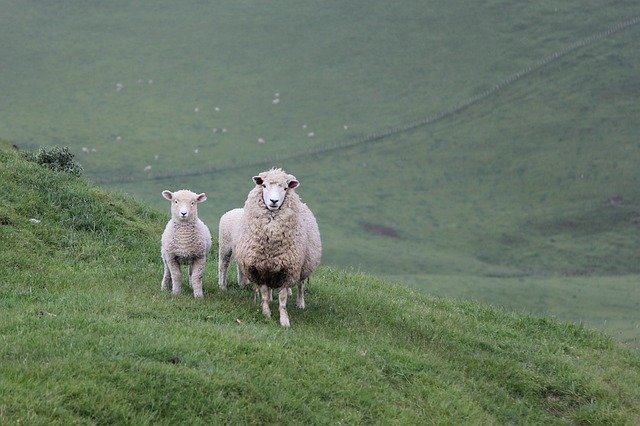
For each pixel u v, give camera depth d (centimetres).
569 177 16650
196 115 19162
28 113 18488
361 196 16438
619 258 13825
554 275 13250
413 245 14625
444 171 17375
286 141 18200
